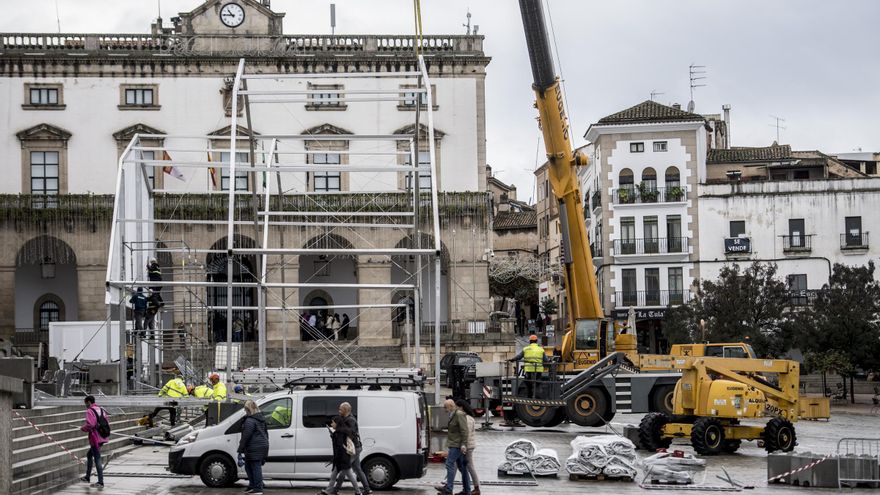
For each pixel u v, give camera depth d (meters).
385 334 75.31
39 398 36.78
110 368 43.69
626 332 45.81
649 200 84.88
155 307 49.88
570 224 43.97
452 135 77.19
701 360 36.03
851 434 45.47
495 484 29.05
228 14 75.88
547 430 43.53
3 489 22.11
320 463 27.11
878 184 82.75
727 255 84.12
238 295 75.06
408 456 27.23
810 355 67.00
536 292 100.62
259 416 25.72
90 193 74.06
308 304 76.25
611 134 85.69
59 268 75.38
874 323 67.50
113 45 75.31
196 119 75.62
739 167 88.62
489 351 70.56
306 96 76.38
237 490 26.95
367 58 76.31
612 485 29.28
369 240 75.12
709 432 35.56
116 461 32.56
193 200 73.56
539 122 43.97
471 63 77.31
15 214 72.75
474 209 75.25
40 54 74.38
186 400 37.78
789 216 83.81
